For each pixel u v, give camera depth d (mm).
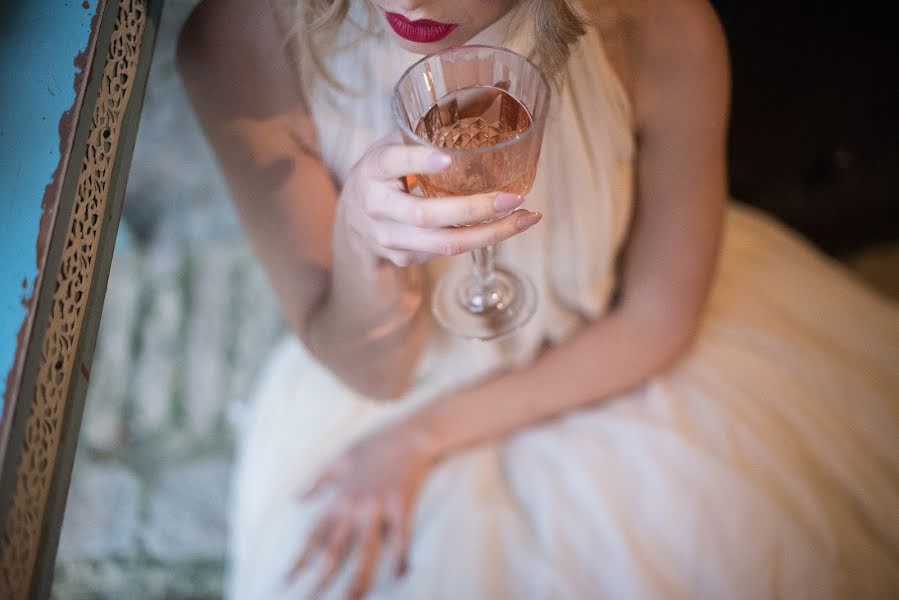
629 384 1061
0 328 615
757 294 1116
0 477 591
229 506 1526
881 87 1299
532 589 976
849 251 1522
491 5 708
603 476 1016
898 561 978
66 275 643
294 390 1182
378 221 690
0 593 587
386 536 1045
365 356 960
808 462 1016
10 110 654
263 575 1066
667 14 839
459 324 901
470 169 658
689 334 1042
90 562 1482
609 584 972
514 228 677
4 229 632
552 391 1052
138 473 1556
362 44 766
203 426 1592
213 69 837
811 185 1415
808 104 1315
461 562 993
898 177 1403
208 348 1660
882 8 1230
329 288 911
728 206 1211
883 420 1028
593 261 982
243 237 1752
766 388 1046
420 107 687
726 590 958
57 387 637
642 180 960
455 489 1051
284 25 791
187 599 1463
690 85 879
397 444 1070
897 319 1101
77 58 666
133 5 713
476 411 1063
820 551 968
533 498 1026
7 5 677
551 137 853
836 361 1060
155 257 1737
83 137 657
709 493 988
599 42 813
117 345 1661
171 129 1570
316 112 830
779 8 1222
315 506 1077
